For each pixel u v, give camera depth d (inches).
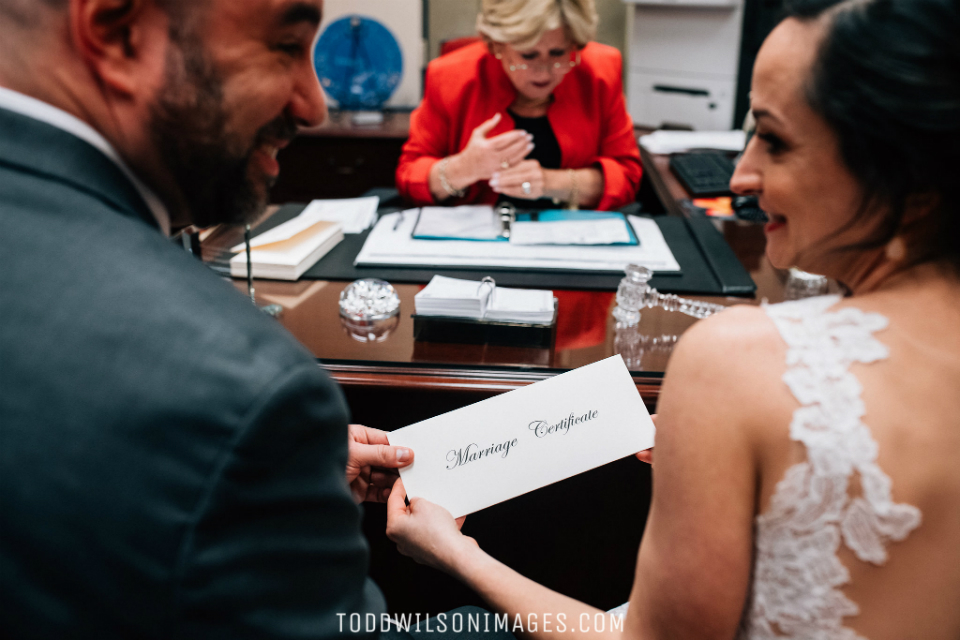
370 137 120.0
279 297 53.8
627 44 143.4
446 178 80.7
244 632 17.6
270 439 17.6
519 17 73.5
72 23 19.2
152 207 23.8
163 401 17.1
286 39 22.2
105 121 20.8
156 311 18.1
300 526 18.9
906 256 22.9
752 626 24.4
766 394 22.2
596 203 84.1
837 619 22.7
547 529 52.5
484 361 45.1
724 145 104.7
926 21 19.2
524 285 55.4
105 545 16.5
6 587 16.6
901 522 21.5
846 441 21.4
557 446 38.6
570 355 45.9
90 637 16.8
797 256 25.0
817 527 22.0
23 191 18.9
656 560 24.7
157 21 19.8
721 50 110.8
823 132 21.5
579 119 87.4
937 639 23.0
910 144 20.0
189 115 21.2
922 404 21.5
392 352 46.1
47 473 16.5
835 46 20.4
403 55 128.3
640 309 51.9
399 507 36.7
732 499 22.9
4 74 19.7
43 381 17.0
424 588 55.6
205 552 16.8
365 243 63.3
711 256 60.9
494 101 86.5
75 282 18.1
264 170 25.4
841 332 22.5
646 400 42.8
